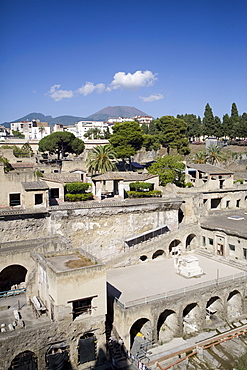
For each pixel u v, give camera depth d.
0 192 51.88
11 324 29.02
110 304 35.75
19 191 53.44
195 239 55.41
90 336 30.59
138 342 35.75
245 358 32.88
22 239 43.34
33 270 34.09
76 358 29.64
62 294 28.42
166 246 51.75
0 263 35.38
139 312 34.22
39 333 27.83
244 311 42.12
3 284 39.91
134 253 49.09
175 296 37.03
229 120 141.38
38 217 44.12
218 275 44.34
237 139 156.00
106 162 71.12
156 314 35.25
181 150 109.38
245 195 74.19
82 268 29.22
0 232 41.84
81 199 53.25
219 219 59.25
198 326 39.00
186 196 58.19
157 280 42.78
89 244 47.94
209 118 146.62
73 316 29.89
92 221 47.88
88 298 29.80
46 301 31.17
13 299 35.53
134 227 51.69
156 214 53.66
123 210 49.97
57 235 44.06
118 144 87.12
